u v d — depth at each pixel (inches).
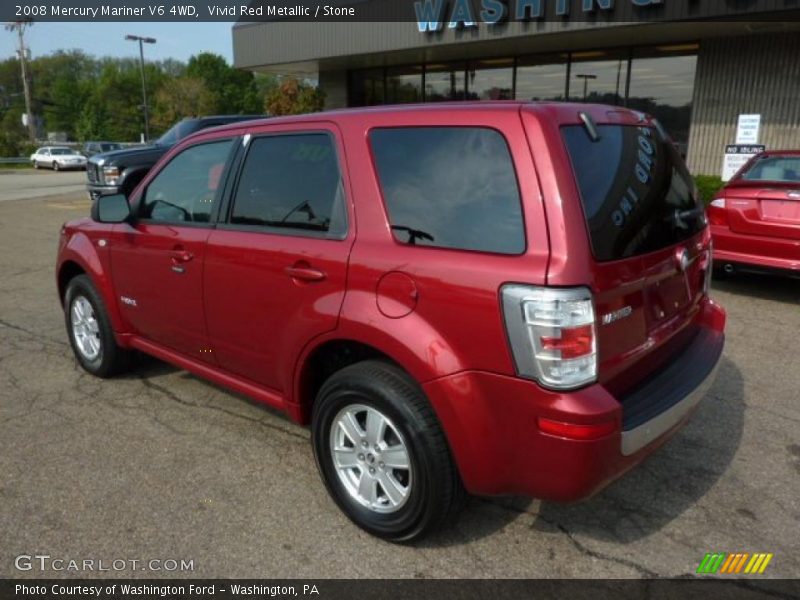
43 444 140.9
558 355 85.2
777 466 131.8
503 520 114.6
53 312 250.1
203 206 138.2
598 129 99.9
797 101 447.5
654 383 106.3
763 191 236.8
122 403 162.7
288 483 126.2
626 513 116.5
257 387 132.4
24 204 682.2
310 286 111.2
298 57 626.8
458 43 511.2
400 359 98.0
